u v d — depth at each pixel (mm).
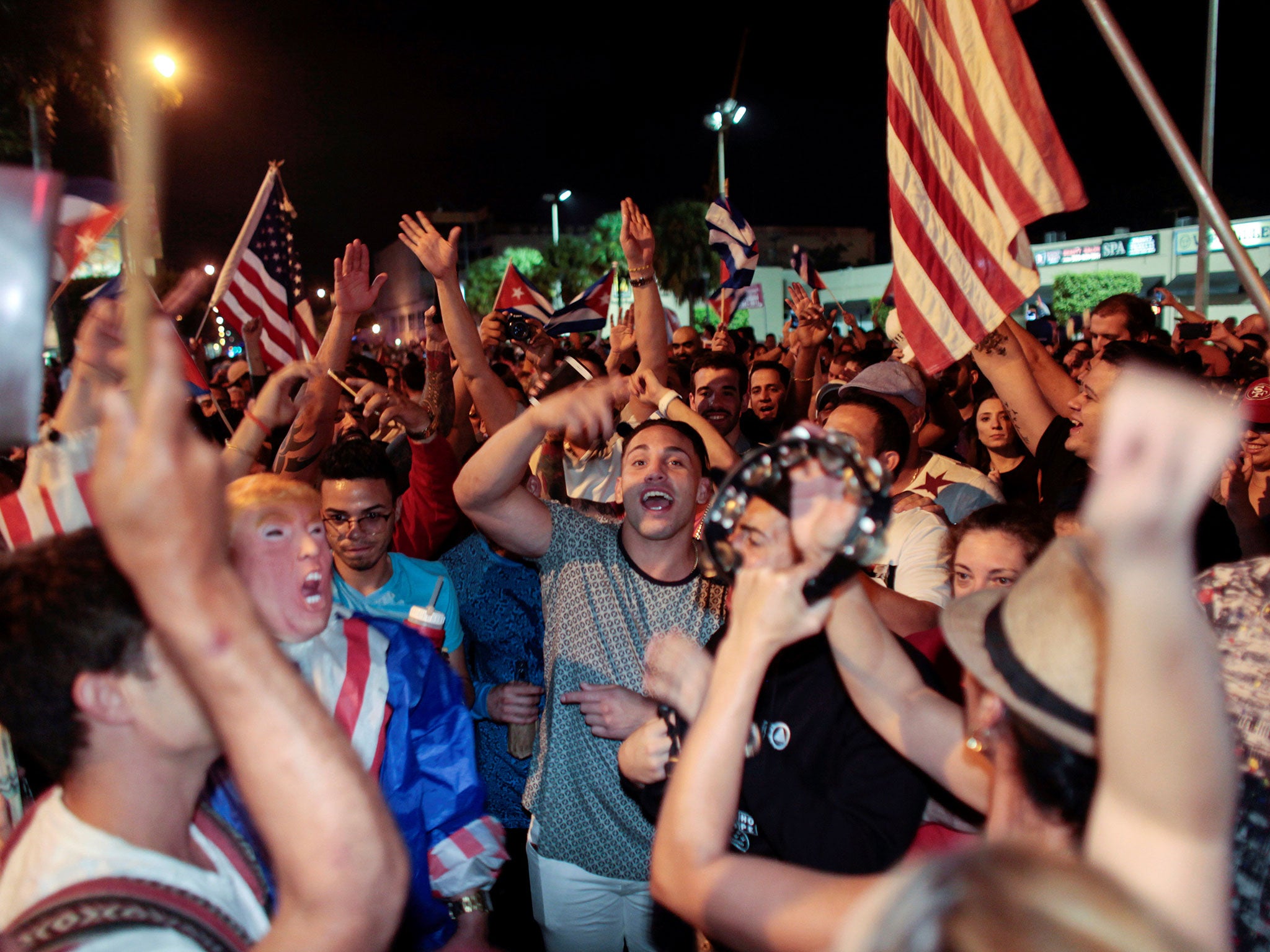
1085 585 1125
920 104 3250
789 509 1312
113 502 799
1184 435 642
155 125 785
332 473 3027
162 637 881
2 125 8547
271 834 941
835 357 6488
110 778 1222
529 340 6098
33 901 1156
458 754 2293
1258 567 1521
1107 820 851
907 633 2359
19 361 1003
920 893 577
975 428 6820
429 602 3186
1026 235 3012
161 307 2709
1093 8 2137
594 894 2744
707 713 1330
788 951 1196
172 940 1136
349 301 3957
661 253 43969
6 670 1183
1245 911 1402
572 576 2789
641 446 2709
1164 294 6785
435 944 2240
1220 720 788
